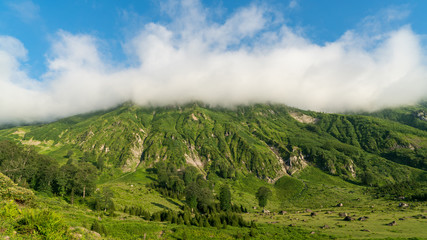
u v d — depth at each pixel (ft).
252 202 548.31
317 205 499.10
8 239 54.44
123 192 462.19
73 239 73.46
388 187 576.61
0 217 62.59
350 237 173.88
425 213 278.46
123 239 158.10
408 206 354.95
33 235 60.54
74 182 314.96
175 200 480.64
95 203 295.07
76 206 272.31
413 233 177.78
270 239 182.19
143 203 396.57
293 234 196.54
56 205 221.66
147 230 188.75
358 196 556.10
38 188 293.64
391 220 237.86
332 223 242.99
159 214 270.67
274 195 652.89
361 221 244.01
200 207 402.31
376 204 432.25
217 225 229.04
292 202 568.41
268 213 384.68
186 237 176.45
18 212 67.82
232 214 258.37
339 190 642.63
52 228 64.75
